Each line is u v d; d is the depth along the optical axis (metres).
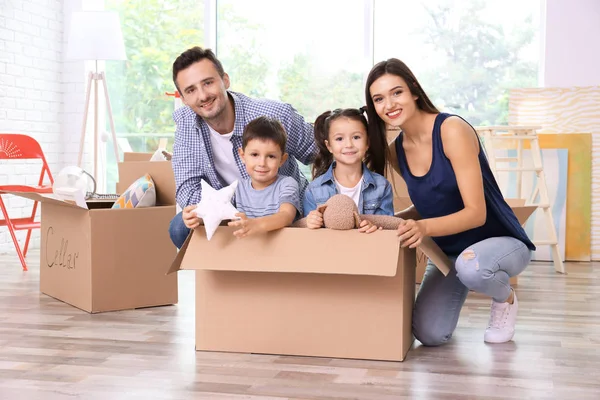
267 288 2.31
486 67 5.07
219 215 2.17
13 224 4.29
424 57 5.15
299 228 2.18
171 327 2.73
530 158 4.73
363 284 2.24
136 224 3.07
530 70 5.01
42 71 5.39
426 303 2.43
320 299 2.27
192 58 2.44
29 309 3.06
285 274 2.29
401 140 2.45
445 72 5.13
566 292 3.52
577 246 4.69
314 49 5.31
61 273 3.24
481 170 2.35
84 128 4.97
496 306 2.51
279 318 2.30
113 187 5.72
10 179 5.00
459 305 2.48
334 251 2.14
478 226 2.28
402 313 2.22
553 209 4.71
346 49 5.25
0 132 4.95
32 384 2.02
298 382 2.04
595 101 4.71
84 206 2.95
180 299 3.31
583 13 4.77
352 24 5.23
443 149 2.27
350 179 2.46
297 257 2.16
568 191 4.70
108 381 2.05
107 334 2.61
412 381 2.05
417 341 2.53
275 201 2.39
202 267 2.22
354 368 2.17
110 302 3.02
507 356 2.32
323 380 2.05
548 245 4.57
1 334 2.61
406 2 5.16
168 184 3.29
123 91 5.66
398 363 2.22
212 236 2.24
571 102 4.74
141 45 5.63
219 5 5.49
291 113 2.67
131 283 3.07
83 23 4.79
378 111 2.30
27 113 5.23
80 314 2.96
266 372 2.13
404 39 5.18
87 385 2.01
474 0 5.06
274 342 2.31
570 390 1.98
